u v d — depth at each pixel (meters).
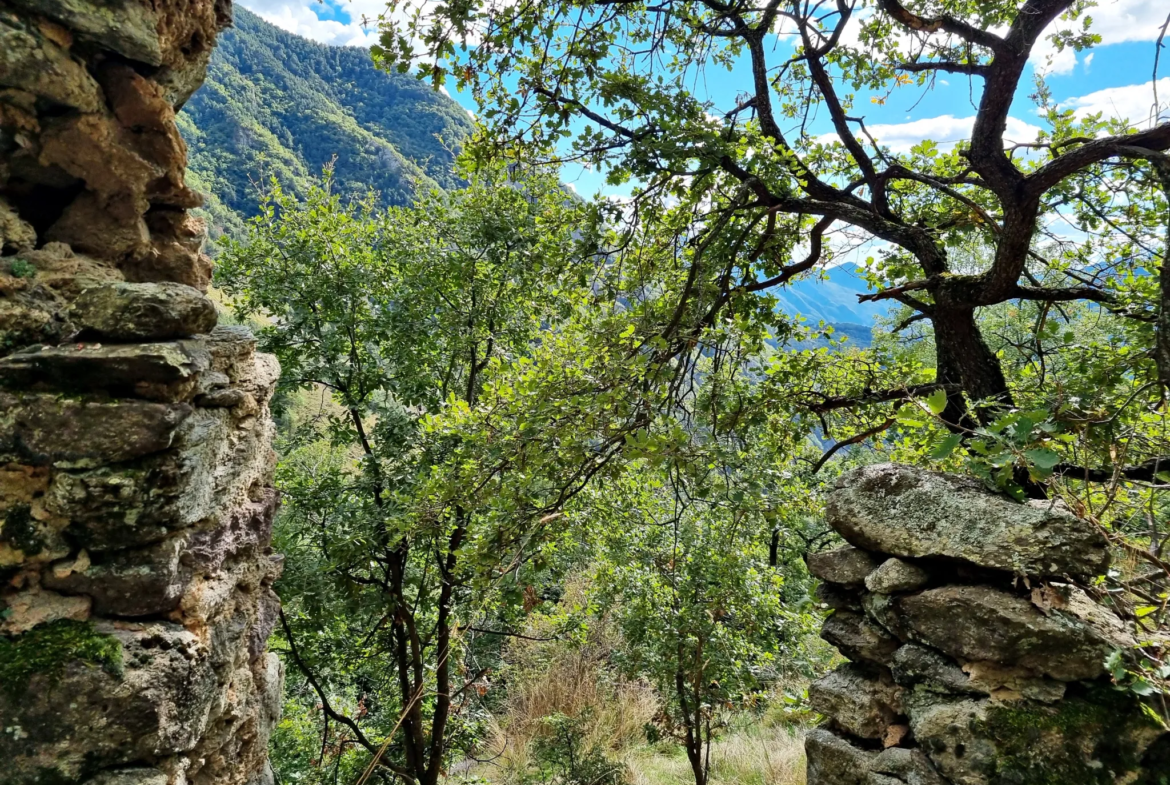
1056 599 2.02
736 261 5.29
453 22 3.79
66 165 2.53
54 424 2.07
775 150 4.53
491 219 8.70
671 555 6.64
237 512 2.89
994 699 2.02
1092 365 3.52
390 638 9.05
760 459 4.39
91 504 2.09
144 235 2.83
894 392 4.69
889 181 5.59
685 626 6.69
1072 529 2.04
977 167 3.71
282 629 8.26
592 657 11.45
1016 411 2.30
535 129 4.75
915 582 2.26
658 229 5.45
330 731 10.41
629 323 4.48
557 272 5.28
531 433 4.19
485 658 9.98
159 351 2.19
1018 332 6.57
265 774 3.48
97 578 2.15
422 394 8.45
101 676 2.00
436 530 5.68
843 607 2.58
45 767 1.90
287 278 8.04
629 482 6.83
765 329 5.58
